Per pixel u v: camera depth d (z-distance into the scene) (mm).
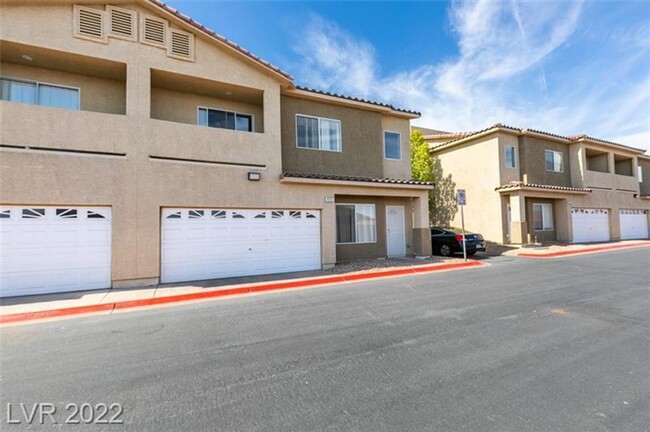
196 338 5141
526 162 18938
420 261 12953
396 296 7699
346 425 2887
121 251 8711
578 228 20203
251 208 10594
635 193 23938
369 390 3490
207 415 3086
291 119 12500
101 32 8922
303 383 3666
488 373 3828
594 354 4316
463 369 3941
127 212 8820
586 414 3006
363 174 13836
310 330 5418
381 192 13055
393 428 2832
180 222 9617
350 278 10141
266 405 3236
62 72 9609
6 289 7793
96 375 3928
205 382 3725
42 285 8078
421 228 14180
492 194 18516
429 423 2895
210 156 9984
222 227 10188
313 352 4516
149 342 4996
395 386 3564
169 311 6797
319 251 11695
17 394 3508
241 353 4523
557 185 20250
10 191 7793
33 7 8320
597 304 6789
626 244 19344
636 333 5082
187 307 7113
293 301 7438
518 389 3459
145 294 7898
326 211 11742
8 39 8047
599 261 13141
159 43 9555
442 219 21656
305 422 2943
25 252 7988
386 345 4723
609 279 9438
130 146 8961
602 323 5578
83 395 3477
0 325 5969
